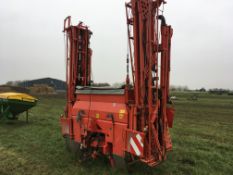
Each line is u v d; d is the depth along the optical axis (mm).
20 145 9414
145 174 6648
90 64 8883
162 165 7320
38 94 58375
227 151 9414
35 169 7000
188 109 28078
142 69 6184
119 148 6531
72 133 8117
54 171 6859
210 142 10688
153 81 6480
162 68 6578
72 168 7070
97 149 7379
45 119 16297
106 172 6742
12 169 6992
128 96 6469
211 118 19734
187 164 7633
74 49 8477
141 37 6152
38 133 11516
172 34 6703
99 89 7160
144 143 6070
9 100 13758
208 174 6871
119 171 6648
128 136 6273
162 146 6617
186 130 13539
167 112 6977
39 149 8867
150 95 6168
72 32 8453
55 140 10133
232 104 37219
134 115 6223
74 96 8461
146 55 6254
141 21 6148
